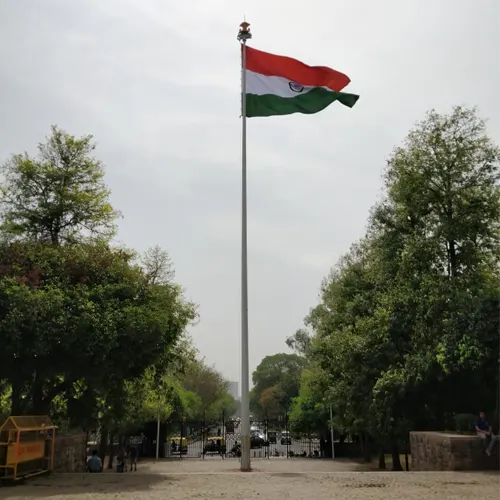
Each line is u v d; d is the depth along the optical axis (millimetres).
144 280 21984
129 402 25797
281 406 106375
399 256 29469
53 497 11469
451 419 25531
